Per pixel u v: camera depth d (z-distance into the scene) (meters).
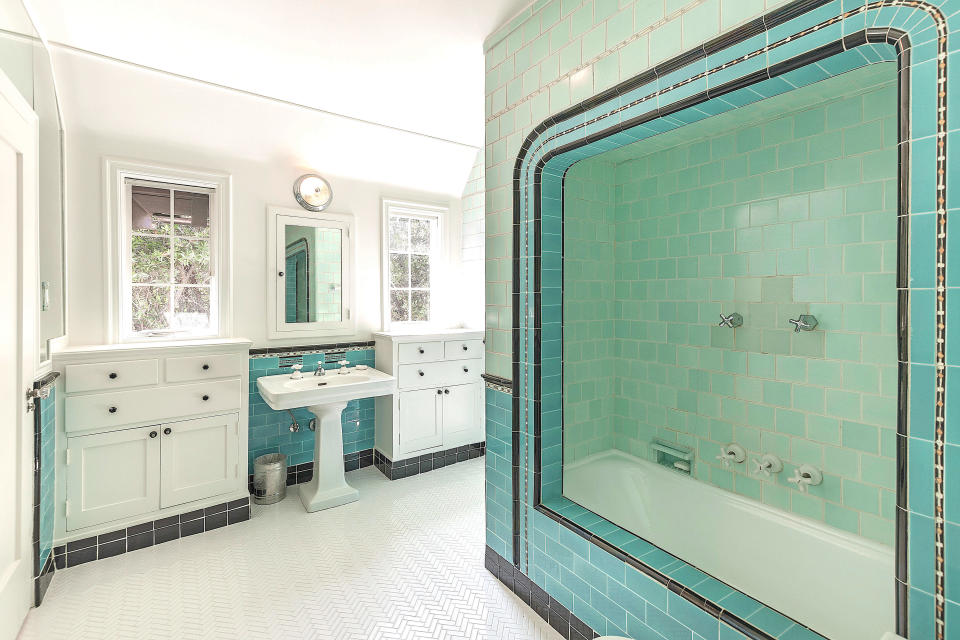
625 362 2.91
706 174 2.48
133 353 2.52
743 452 2.32
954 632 1.03
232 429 2.84
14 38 1.81
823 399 2.05
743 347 2.34
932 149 1.04
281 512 3.02
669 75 1.53
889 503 1.86
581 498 2.57
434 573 2.38
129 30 2.17
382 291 3.78
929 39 1.03
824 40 1.19
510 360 2.22
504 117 2.21
